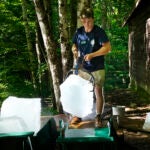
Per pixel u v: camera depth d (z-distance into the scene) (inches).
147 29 434.9
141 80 509.0
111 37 951.0
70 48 307.7
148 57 434.9
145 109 366.6
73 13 447.5
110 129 131.2
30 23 607.8
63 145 122.7
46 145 140.3
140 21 508.1
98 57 180.1
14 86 554.6
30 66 585.9
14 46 616.7
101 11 944.3
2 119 130.2
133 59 626.5
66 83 150.5
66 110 151.5
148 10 422.9
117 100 469.7
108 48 176.4
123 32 952.9
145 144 212.5
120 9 959.6
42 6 306.3
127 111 358.0
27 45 595.2
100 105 171.6
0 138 121.6
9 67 592.7
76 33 187.9
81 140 121.9
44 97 516.4
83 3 287.3
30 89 541.6
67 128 143.7
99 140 121.5
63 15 304.5
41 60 562.9
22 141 122.3
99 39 178.2
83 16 178.2
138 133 229.6
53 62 310.2
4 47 602.5
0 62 615.2
